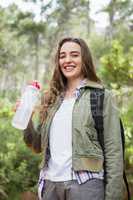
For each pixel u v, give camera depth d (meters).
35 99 2.96
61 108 2.81
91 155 2.66
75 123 2.71
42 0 31.17
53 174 2.76
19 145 7.30
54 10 32.16
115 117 2.74
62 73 2.98
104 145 2.73
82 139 2.67
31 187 7.11
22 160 7.27
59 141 2.75
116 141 2.71
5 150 7.22
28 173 7.14
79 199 2.66
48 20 31.97
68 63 2.90
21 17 29.61
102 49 24.59
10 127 7.62
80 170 2.66
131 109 6.32
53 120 2.80
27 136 3.04
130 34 29.22
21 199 6.93
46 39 32.28
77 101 2.76
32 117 2.99
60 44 2.97
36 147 3.05
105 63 6.49
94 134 2.70
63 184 2.71
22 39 28.19
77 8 33.25
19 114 2.94
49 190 2.78
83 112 2.71
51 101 2.91
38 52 32.25
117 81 6.50
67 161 2.71
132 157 6.04
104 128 2.71
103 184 2.71
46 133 2.82
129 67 6.44
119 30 30.91
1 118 7.85
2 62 19.77
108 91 2.79
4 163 6.96
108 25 32.34
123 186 2.79
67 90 2.96
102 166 2.69
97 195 2.67
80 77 2.93
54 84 2.98
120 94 6.22
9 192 7.02
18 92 18.16
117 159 2.70
